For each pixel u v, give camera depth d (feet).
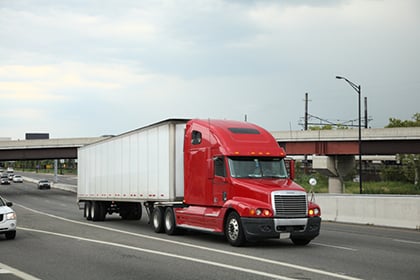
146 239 61.26
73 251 50.83
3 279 36.42
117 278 36.37
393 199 79.87
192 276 36.68
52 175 543.80
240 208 52.29
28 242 58.95
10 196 231.71
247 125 61.36
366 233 68.90
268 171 56.65
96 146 94.17
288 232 51.60
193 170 62.39
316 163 212.64
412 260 43.88
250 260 43.88
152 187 71.26
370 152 197.67
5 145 235.20
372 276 36.32
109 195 87.20
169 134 66.69
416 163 269.03
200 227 59.52
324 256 46.26
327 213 92.32
